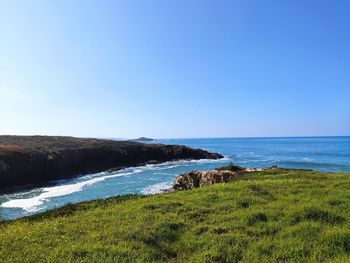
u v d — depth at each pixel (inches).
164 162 3629.4
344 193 645.9
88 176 2576.3
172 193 790.5
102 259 373.7
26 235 478.3
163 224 495.8
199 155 4055.1
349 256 360.8
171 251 419.5
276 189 729.6
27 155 2282.2
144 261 376.2
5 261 377.4
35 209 1359.5
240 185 776.3
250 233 451.5
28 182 2155.5
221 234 445.7
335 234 414.0
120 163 3312.0
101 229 490.9
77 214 631.2
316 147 6801.2
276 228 465.1
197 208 589.3
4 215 1249.4
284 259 372.5
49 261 369.4
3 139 3385.8
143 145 4126.5
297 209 525.0
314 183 796.6
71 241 439.2
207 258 379.6
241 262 369.1
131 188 1863.9
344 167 2790.4
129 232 458.6
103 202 751.1
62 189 1897.1
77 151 2965.1
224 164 3245.6
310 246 396.5
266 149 6353.3
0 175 1983.3
